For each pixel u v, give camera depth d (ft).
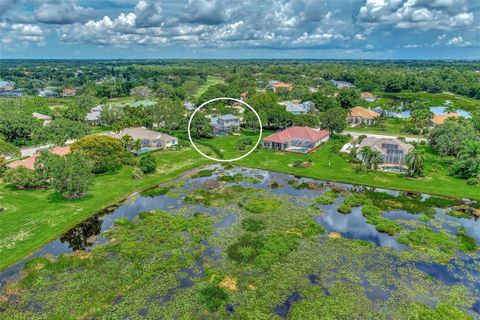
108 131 419.95
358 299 134.82
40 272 148.15
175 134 404.36
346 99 546.67
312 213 208.64
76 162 224.12
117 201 223.71
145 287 140.26
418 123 384.06
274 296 136.05
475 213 210.18
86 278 145.38
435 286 143.13
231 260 158.51
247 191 241.96
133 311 127.54
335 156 323.78
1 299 132.57
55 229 183.83
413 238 177.88
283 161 312.29
